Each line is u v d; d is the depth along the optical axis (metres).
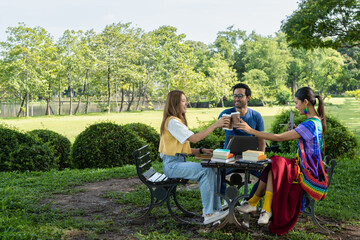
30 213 4.60
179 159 4.14
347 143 9.32
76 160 9.12
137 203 5.04
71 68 47.88
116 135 9.21
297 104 3.95
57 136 9.85
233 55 85.62
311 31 12.92
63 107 69.31
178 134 3.95
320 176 3.75
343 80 62.28
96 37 52.69
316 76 62.25
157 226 4.08
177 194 5.54
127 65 54.97
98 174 7.39
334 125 9.94
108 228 4.04
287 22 13.44
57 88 50.34
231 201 3.95
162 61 56.88
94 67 51.22
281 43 77.38
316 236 3.75
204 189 3.87
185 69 58.34
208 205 3.87
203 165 3.72
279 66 69.62
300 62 66.81
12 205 4.86
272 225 3.76
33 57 43.88
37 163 8.35
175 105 4.12
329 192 5.68
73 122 31.42
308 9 12.93
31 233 3.68
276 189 3.65
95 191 5.99
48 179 6.94
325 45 13.36
